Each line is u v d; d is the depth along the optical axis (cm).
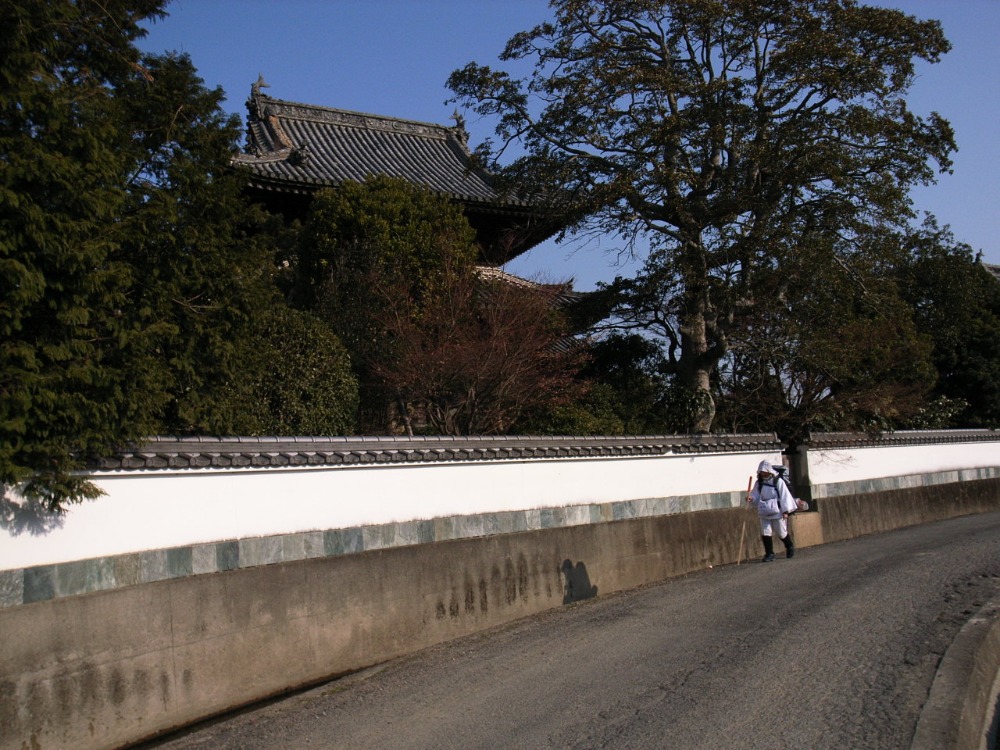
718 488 1447
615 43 1468
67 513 669
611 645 827
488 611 1016
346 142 2275
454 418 1341
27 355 558
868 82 1377
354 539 896
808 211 1440
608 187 1384
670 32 1470
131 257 702
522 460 1098
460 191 1991
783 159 1367
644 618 931
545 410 1429
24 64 568
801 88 1391
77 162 583
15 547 633
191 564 756
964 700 608
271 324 1069
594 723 620
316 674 835
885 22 1369
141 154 732
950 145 1396
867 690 640
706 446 1418
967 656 695
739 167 1380
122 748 679
